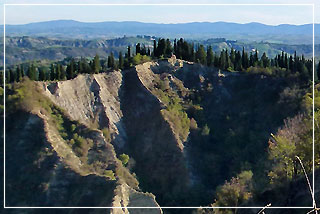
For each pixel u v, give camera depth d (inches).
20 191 2363.4
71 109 3161.9
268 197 1831.9
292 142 1975.9
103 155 2817.4
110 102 3486.7
